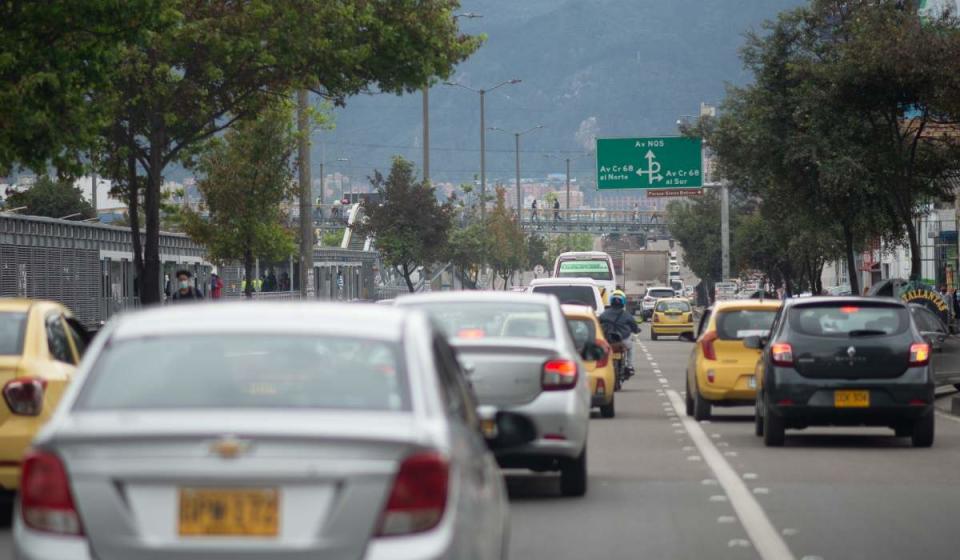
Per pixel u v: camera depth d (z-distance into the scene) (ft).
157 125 313.32
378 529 55.47
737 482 141.38
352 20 303.07
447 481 56.70
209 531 55.62
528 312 131.54
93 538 55.83
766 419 176.35
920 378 172.14
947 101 357.41
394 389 60.80
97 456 56.18
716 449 175.52
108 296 473.26
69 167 217.36
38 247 401.90
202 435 55.57
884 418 172.45
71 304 430.61
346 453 55.77
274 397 60.39
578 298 355.97
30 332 114.73
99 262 462.60
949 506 124.88
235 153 445.78
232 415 58.29
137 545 55.62
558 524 114.32
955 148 408.26
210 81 312.09
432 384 61.87
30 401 109.60
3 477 108.88
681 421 220.02
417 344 64.03
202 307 67.51
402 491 55.72
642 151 629.10
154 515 55.93
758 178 437.99
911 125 428.15
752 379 212.43
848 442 185.37
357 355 62.59
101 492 55.98
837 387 171.63
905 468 153.79
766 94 432.66
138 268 332.80
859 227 463.42
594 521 115.75
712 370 213.87
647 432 200.23
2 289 370.94
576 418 122.42
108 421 58.13
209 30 294.05
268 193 447.42
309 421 57.47
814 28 426.51
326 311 66.28
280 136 444.14
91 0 203.92
